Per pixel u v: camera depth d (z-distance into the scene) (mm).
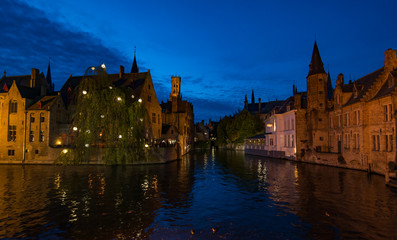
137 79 54438
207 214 14844
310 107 42281
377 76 30219
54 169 34719
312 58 42969
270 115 57344
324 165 37125
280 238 11477
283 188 21250
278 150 51250
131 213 15094
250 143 70312
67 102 48844
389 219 13586
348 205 16094
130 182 24562
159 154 41906
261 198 18219
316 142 40938
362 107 29844
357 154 31250
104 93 32969
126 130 34500
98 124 32312
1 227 12992
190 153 73562
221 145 107000
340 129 36125
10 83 54906
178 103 76375
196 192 20266
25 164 41875
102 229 12672
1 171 33156
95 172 31422
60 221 13812
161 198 18469
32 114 43406
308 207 15859
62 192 20422
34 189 21578
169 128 62250
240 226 12938
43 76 56812
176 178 26875
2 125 43500
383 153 26672
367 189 20391
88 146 32156
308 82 42844
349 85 38156
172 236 11805
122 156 35094
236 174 29516
